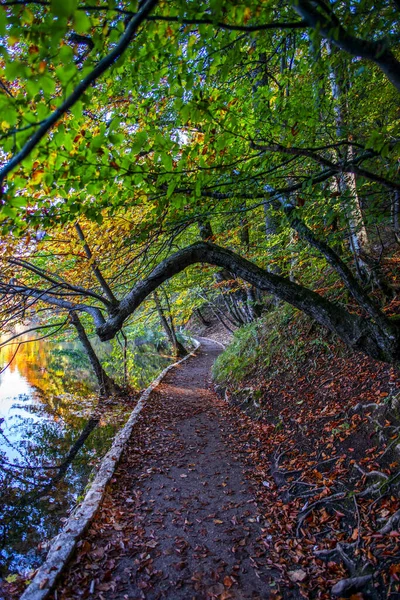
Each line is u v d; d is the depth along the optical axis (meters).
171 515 4.12
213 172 2.84
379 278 6.04
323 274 8.01
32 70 1.28
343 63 3.64
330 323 3.84
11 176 1.74
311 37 1.66
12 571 3.77
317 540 3.42
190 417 8.00
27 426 8.92
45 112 1.39
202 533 3.78
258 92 3.32
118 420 9.23
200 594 2.94
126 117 3.39
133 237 4.13
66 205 2.40
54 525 4.74
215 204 3.91
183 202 2.90
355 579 2.78
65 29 1.22
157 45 1.90
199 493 4.64
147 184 2.49
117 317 3.75
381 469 3.70
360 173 2.13
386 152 1.97
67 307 4.27
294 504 4.04
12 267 5.29
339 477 4.03
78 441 7.94
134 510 4.23
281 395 6.92
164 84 3.32
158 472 5.28
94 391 12.55
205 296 16.59
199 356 18.61
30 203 2.33
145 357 20.50
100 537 3.64
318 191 3.38
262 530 3.76
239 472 5.18
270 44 3.51
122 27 1.58
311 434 5.17
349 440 4.47
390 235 7.53
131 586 3.02
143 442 6.45
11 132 1.34
